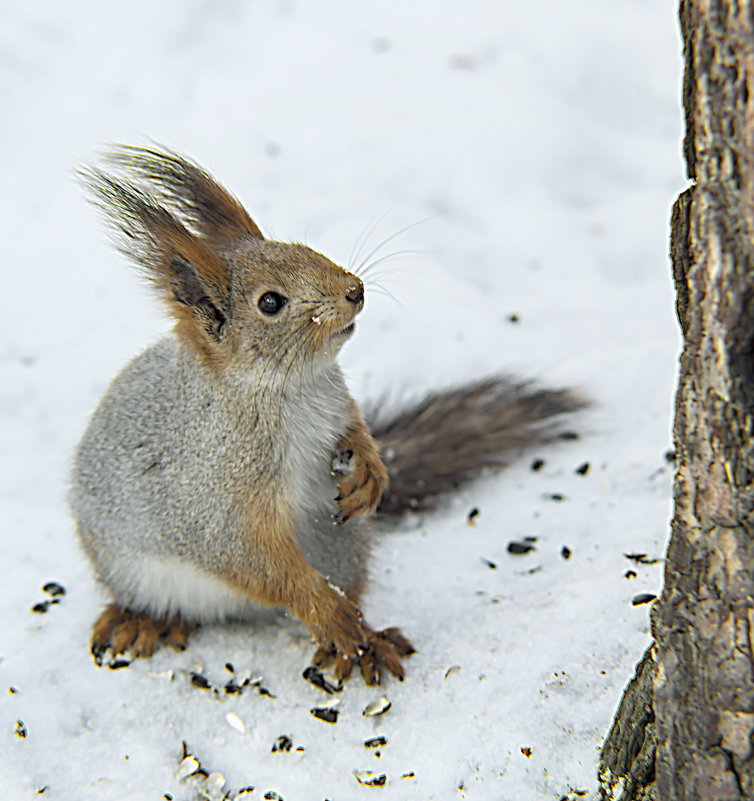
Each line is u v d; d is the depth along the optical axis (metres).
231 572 8.76
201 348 8.69
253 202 15.82
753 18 4.87
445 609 9.32
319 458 8.86
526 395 11.91
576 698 7.87
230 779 7.71
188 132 17.38
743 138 5.02
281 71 18.59
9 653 9.03
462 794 7.30
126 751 7.93
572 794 7.13
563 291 14.59
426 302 14.20
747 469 5.37
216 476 8.62
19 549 10.52
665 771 6.05
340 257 14.66
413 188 16.20
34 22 19.12
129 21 19.31
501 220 15.77
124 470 9.17
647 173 16.61
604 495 10.60
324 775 7.66
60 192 16.52
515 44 18.81
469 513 10.73
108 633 9.23
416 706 8.18
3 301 14.70
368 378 13.05
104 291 14.84
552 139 16.88
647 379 12.39
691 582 5.76
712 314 5.34
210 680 8.71
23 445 12.27
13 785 7.62
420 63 18.50
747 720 5.59
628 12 19.23
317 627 8.63
